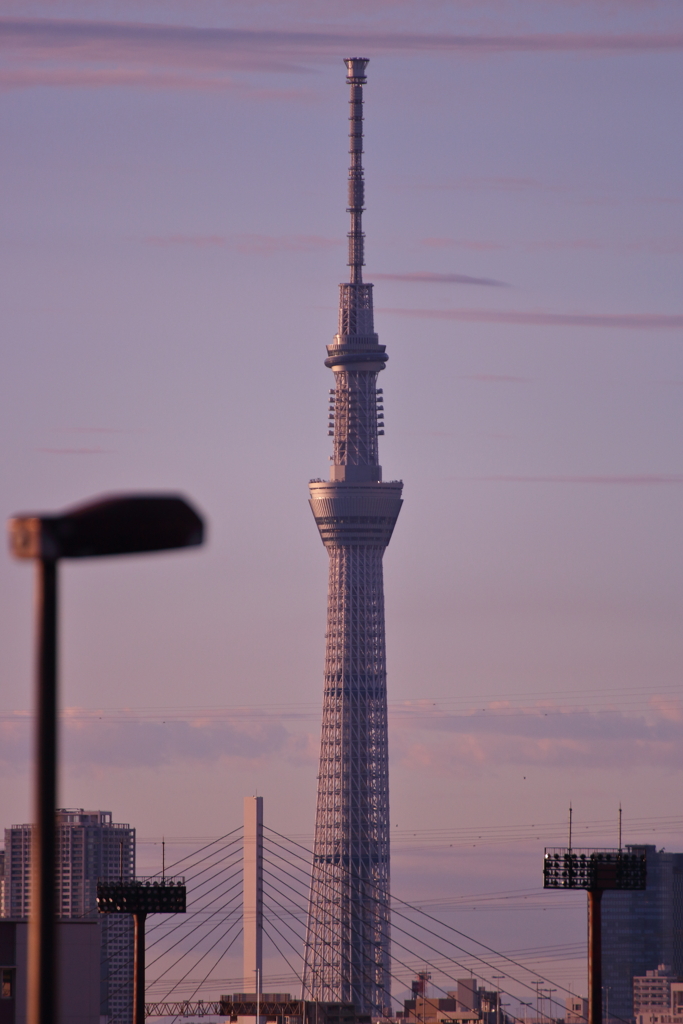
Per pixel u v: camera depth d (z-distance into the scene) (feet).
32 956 208.44
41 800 210.38
